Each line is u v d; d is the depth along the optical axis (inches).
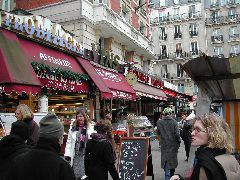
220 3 2222.0
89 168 209.6
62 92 500.4
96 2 717.3
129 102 853.2
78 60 490.9
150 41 1133.1
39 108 418.0
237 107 321.1
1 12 349.7
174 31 2268.7
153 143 705.0
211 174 93.7
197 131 106.0
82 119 237.5
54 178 104.0
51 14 694.5
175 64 2231.8
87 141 217.9
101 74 555.2
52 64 408.2
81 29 668.1
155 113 991.6
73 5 675.4
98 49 583.8
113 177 210.5
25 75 323.0
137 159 305.0
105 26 717.3
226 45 2191.2
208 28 2235.5
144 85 815.7
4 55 319.0
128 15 955.3
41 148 108.8
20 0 730.2
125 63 725.9
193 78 275.4
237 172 98.1
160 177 364.5
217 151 100.0
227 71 262.2
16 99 426.3
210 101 306.5
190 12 2246.6
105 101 657.6
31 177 104.3
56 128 111.2
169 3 2304.4
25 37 386.3
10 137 129.4
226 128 104.8
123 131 549.0
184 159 495.5
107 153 207.8
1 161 127.3
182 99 1224.8
